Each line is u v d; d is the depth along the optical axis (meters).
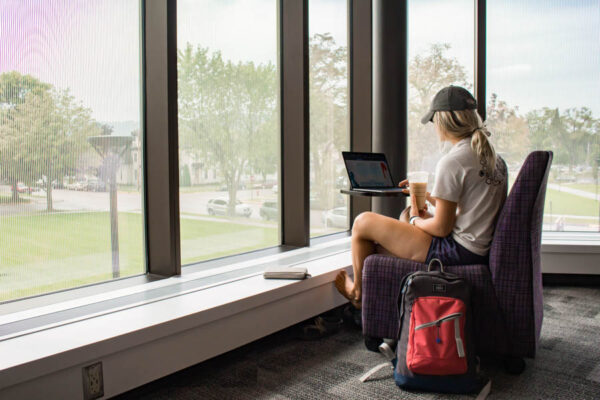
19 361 1.41
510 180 3.96
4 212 1.86
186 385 1.98
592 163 3.81
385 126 3.72
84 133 2.13
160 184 2.40
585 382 2.00
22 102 1.89
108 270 2.29
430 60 3.96
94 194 2.20
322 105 3.67
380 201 3.75
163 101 2.34
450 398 1.87
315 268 2.72
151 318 1.82
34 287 1.98
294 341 2.50
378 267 2.22
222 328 2.06
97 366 1.61
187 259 2.65
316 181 3.66
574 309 3.02
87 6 2.12
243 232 3.04
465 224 2.12
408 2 3.75
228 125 2.86
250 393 1.91
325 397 1.88
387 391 1.93
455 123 2.14
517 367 2.07
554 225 3.91
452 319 1.86
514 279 2.00
